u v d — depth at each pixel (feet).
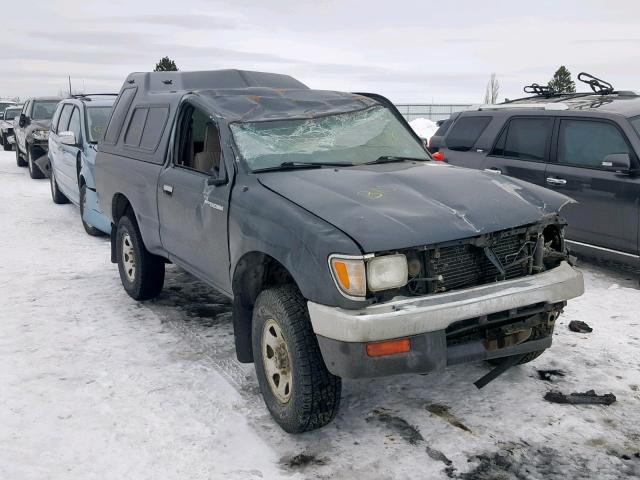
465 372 14.10
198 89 17.43
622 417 12.00
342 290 9.98
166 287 21.25
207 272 14.65
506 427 11.73
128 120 19.53
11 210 37.32
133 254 19.35
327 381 10.90
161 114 17.35
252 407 12.76
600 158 21.35
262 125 14.44
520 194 12.37
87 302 19.77
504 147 25.17
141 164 17.70
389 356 9.95
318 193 11.73
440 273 10.70
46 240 29.19
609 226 20.79
